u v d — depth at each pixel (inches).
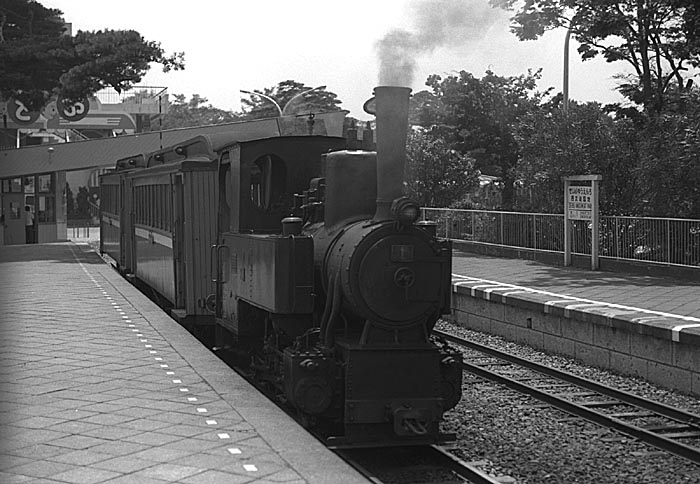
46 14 1424.7
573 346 572.4
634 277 794.2
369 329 339.6
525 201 1072.8
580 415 407.2
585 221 902.4
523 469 325.1
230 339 499.2
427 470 322.0
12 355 443.5
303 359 343.9
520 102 1480.1
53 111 1769.2
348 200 368.5
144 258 773.9
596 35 945.5
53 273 970.7
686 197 834.2
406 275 336.5
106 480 244.7
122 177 964.6
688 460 338.0
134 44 1305.4
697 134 808.9
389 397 338.6
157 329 535.2
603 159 927.7
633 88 984.9
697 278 758.5
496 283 735.1
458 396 354.3
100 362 424.8
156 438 287.6
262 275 380.8
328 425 377.7
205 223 558.6
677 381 479.5
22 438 287.6
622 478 316.5
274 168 434.0
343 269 339.0
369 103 360.8
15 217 1638.8
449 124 1475.1
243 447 277.1
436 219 1226.6
